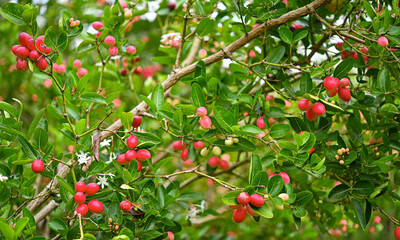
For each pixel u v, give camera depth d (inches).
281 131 77.6
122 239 63.1
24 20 63.7
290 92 87.3
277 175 65.2
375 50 85.5
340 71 74.5
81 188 64.9
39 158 70.4
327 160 87.8
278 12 81.7
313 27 97.8
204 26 92.7
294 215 75.8
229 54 87.0
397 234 75.9
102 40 96.0
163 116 75.5
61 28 75.3
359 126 95.6
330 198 81.4
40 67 64.7
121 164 74.1
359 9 88.4
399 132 95.7
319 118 90.4
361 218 79.1
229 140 77.1
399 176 79.8
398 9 83.3
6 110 75.6
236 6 87.0
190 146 105.2
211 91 95.9
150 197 79.7
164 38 117.9
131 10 106.5
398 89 83.7
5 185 77.0
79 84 84.1
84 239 61.6
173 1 139.7
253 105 89.7
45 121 80.4
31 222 66.4
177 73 87.9
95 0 156.5
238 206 64.9
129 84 143.8
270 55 89.4
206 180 164.2
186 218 111.7
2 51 147.9
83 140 75.9
